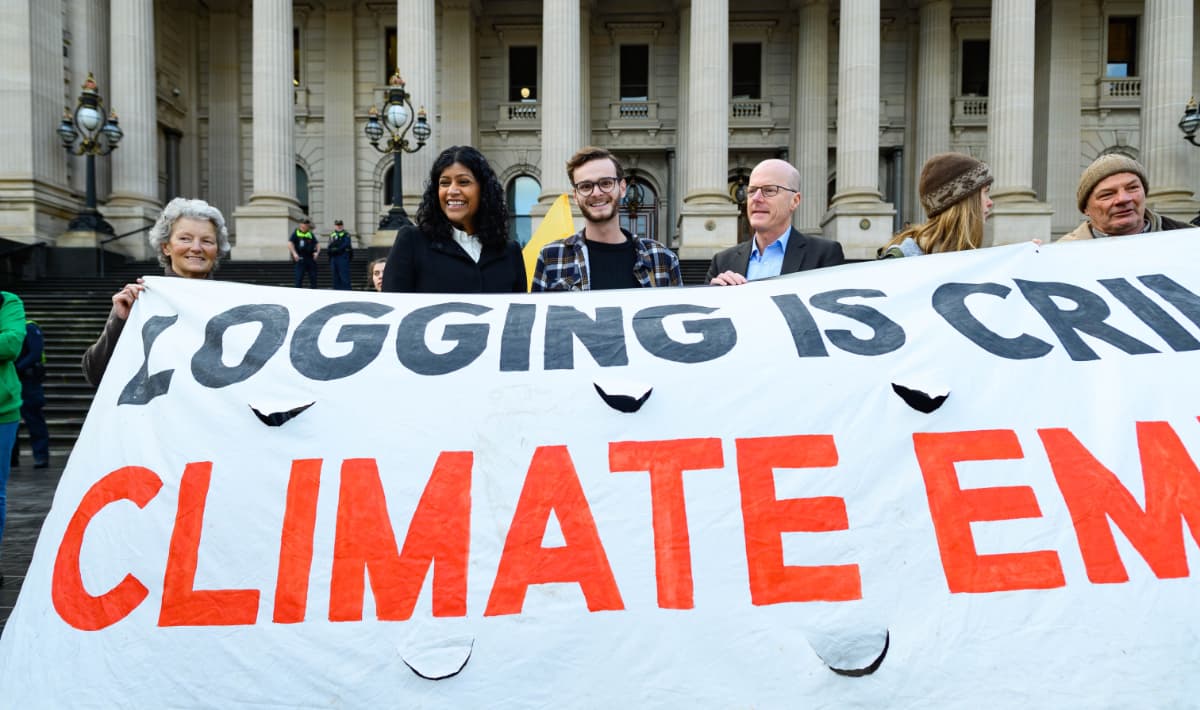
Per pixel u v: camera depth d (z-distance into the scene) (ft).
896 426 7.26
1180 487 6.96
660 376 7.65
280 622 6.67
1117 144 90.22
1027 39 70.69
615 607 6.56
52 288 59.88
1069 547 6.68
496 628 6.53
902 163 92.84
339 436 7.43
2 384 16.12
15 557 19.89
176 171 92.84
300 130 94.63
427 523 6.97
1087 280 8.81
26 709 6.64
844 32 73.20
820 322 8.16
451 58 90.84
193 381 8.01
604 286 12.69
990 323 8.10
